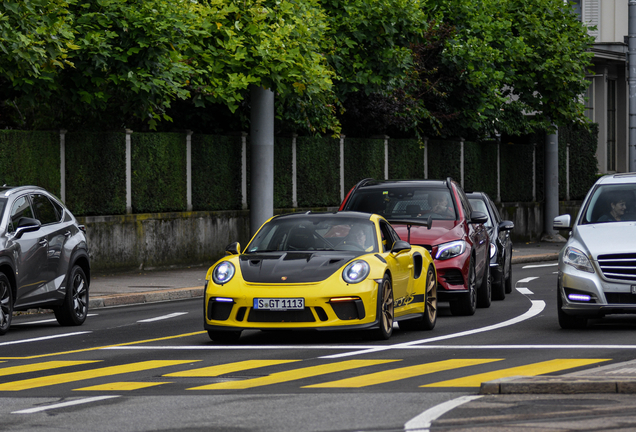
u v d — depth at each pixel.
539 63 53.91
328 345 17.12
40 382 13.77
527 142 60.81
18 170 31.45
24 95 29.47
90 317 23.56
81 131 34.03
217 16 32.31
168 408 11.63
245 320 16.92
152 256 36.69
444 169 52.22
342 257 17.50
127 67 29.97
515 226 58.28
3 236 19.52
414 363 14.89
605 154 74.44
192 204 38.97
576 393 11.97
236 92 34.22
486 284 24.23
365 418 10.84
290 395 12.34
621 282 18.25
